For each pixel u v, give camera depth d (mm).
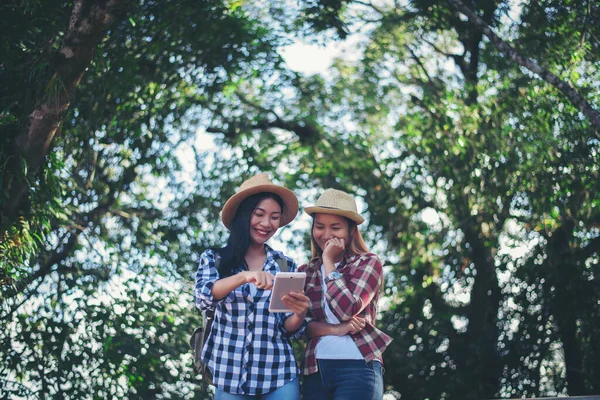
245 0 12836
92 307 10656
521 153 11648
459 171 12266
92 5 6875
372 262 3873
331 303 3707
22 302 10227
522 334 13148
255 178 3877
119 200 12562
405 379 13891
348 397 3682
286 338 3721
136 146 11594
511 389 13281
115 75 9922
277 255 3855
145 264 11789
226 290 3533
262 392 3604
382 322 14539
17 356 10180
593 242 12477
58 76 7023
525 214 12391
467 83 12648
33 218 7477
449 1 9859
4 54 7273
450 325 14031
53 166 7680
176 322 11211
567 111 11109
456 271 13836
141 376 10617
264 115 15578
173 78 11352
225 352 3633
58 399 10203
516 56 9516
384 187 14273
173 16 10039
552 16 10648
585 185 11266
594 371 12633
